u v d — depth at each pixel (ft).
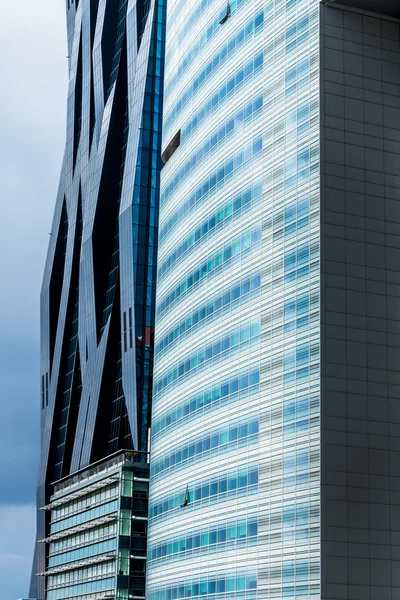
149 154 566.77
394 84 282.15
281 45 304.50
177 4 424.46
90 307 628.69
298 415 265.34
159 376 408.46
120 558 487.20
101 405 581.53
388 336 263.90
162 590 370.12
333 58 278.05
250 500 289.33
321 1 280.51
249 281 309.22
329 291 262.06
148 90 574.56
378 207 271.69
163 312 410.52
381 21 285.43
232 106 341.41
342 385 256.93
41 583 650.02
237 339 314.76
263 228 302.66
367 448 254.68
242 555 290.56
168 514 371.76
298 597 252.62
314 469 253.03
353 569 245.65
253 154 317.22
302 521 255.70
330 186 269.03
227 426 315.37
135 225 553.23
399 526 252.42
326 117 273.33
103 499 527.40
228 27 353.10
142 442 516.73
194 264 367.66
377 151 275.39
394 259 269.64
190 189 381.81
